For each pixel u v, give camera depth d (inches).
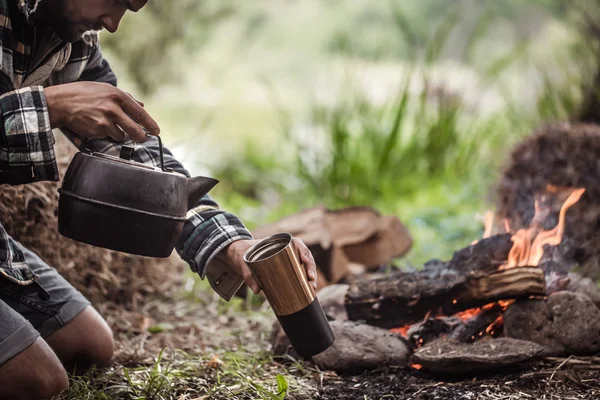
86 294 137.7
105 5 86.0
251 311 145.9
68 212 86.1
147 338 129.7
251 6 555.5
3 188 121.8
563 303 107.9
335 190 244.2
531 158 160.2
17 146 82.7
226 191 274.5
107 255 137.8
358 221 164.4
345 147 248.7
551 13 352.8
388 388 101.0
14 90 83.4
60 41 93.3
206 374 106.7
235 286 97.3
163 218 86.0
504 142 257.1
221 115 440.8
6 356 87.8
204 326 137.4
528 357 100.3
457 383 100.9
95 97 83.6
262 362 111.5
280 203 254.1
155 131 86.4
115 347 121.9
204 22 339.6
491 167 237.5
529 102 269.9
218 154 305.3
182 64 335.0
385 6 770.2
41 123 82.6
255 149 317.4
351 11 752.3
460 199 217.2
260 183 281.1
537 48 353.1
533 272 107.6
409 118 331.6
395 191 243.3
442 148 258.1
